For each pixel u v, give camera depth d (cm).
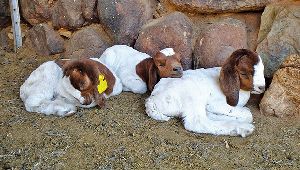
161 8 199
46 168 133
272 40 171
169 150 141
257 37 181
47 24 219
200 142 145
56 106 161
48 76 167
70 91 159
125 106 167
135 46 189
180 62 171
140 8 193
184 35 181
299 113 157
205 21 191
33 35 218
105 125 154
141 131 151
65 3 209
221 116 155
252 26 186
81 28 210
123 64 179
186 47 181
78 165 134
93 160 136
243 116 154
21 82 191
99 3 196
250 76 151
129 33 192
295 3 179
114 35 195
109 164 134
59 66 170
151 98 159
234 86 152
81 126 154
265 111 160
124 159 137
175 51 175
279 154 139
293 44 169
